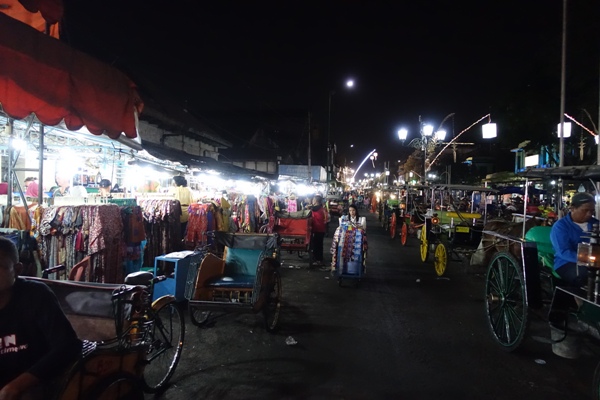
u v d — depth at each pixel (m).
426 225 13.04
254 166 32.28
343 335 6.45
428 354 5.73
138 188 11.88
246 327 6.74
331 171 50.19
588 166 5.13
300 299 8.59
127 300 3.64
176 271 7.31
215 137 21.73
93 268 6.43
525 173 6.07
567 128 14.80
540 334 6.51
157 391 4.57
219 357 5.55
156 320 4.64
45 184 10.45
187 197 10.41
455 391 4.68
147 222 8.65
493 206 21.86
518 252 6.89
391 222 20.48
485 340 6.29
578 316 4.79
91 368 3.01
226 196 13.52
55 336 2.72
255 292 6.13
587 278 4.59
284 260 13.23
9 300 2.76
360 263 9.61
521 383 4.88
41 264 6.37
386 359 5.55
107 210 6.65
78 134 6.48
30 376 2.53
